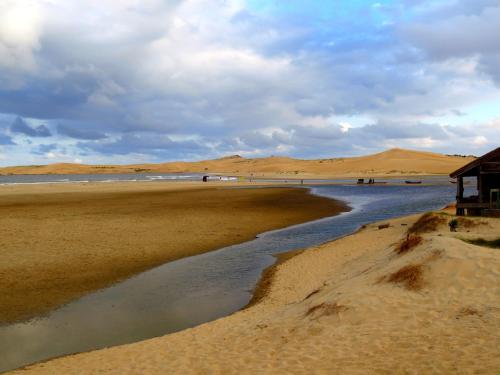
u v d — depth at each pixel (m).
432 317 7.59
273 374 6.48
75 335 10.06
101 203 38.62
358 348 6.89
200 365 7.44
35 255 17.59
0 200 40.72
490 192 20.28
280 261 16.88
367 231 21.67
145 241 20.98
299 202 42.00
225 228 25.28
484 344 6.27
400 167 138.38
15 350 9.27
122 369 7.74
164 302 12.35
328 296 9.72
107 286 13.88
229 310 11.64
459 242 10.27
